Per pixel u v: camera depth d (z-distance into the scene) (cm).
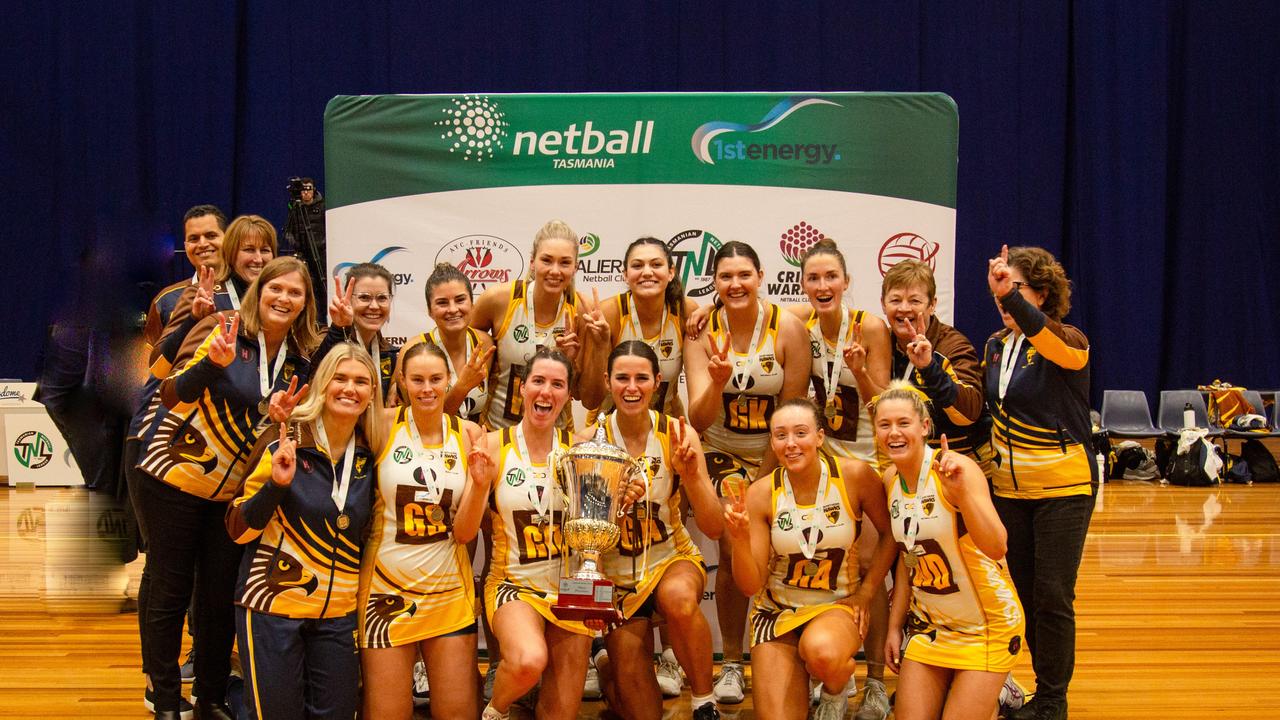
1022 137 1005
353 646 338
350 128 457
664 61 982
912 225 455
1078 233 1029
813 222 455
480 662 448
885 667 437
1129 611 532
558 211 455
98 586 563
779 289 456
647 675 365
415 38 966
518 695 340
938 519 343
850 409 420
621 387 361
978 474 342
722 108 452
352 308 392
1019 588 382
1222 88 1060
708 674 369
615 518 351
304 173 970
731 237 454
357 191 458
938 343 405
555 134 454
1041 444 365
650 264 398
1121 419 1005
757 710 360
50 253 998
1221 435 992
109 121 975
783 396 411
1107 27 1012
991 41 991
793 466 357
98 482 526
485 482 339
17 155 995
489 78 973
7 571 597
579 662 353
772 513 370
